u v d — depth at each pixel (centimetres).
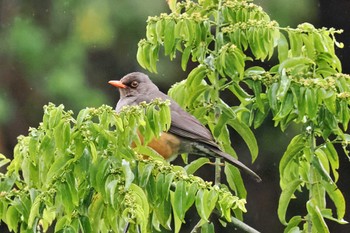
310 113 962
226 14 1041
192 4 1078
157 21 1024
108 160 844
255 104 1039
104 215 877
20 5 2091
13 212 864
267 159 2231
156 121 870
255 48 1012
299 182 1016
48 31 2072
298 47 1034
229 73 1020
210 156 1154
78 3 2038
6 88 2108
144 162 873
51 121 833
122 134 854
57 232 847
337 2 2330
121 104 1338
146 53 1041
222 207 834
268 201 2372
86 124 836
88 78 2145
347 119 975
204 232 992
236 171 1088
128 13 2005
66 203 836
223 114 1037
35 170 879
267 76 1012
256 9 1043
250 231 989
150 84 1350
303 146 1026
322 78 1053
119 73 2150
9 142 2173
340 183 2409
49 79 2027
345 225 2447
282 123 1030
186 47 1034
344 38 2375
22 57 2072
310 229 998
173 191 928
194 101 1064
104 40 2030
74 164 843
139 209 818
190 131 1159
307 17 2036
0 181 896
